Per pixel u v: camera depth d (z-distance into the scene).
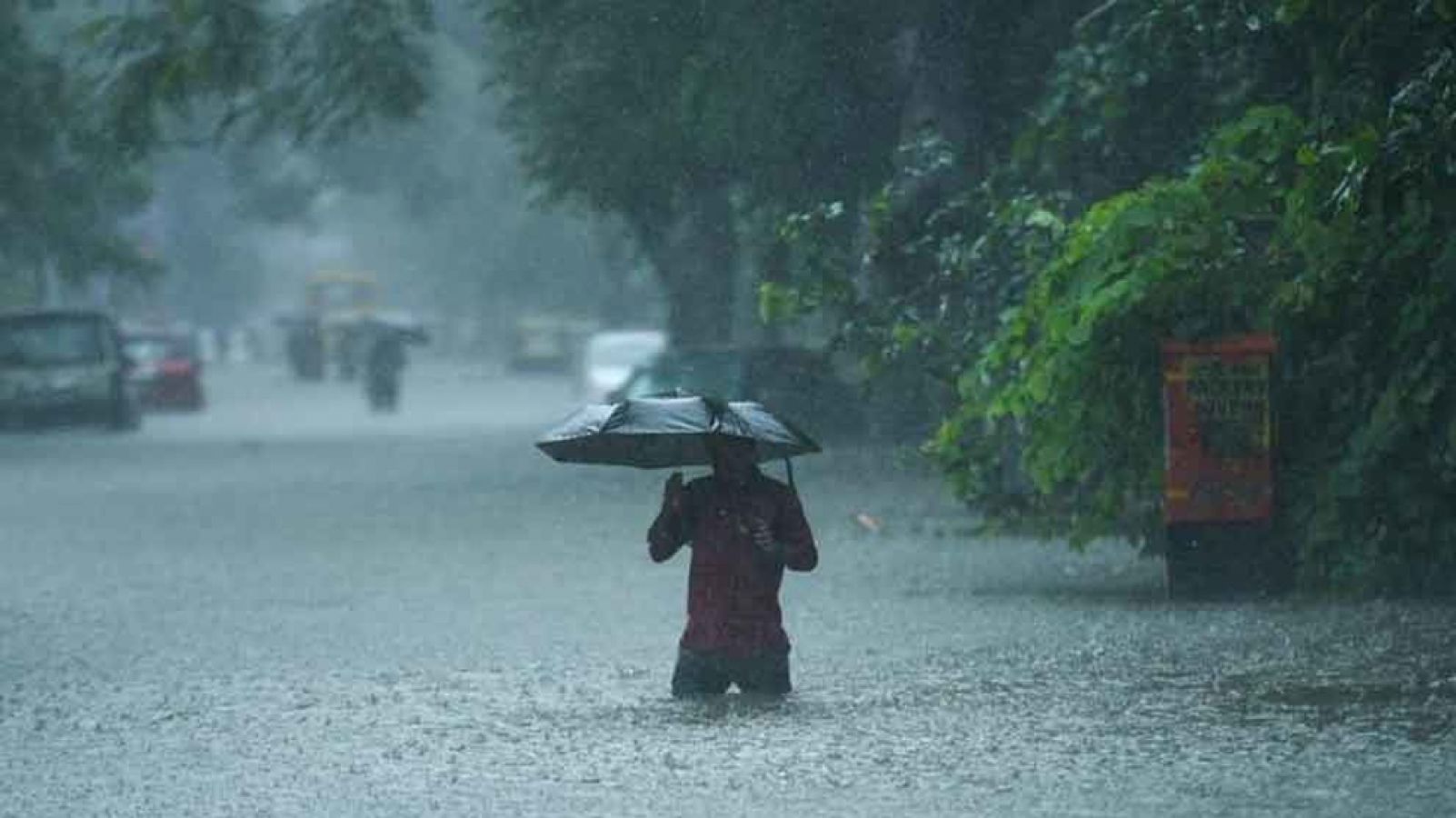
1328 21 42.81
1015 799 24.12
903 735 28.39
